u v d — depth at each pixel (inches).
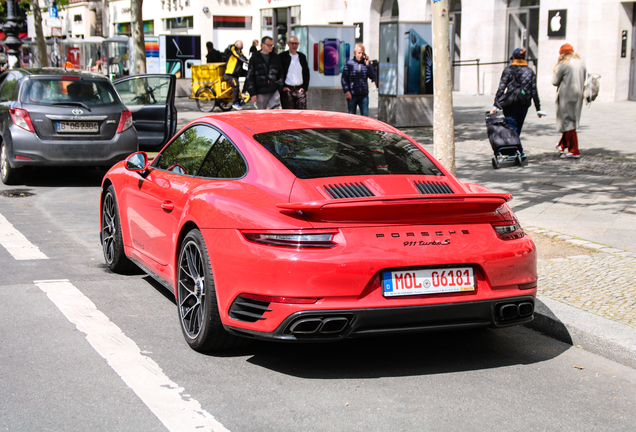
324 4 1334.9
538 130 648.4
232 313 151.9
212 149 183.5
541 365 165.5
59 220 320.5
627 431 132.4
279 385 149.2
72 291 214.4
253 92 547.8
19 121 393.7
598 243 268.8
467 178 420.2
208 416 133.4
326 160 167.3
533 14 984.3
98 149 404.2
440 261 145.8
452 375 157.6
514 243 156.1
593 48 907.4
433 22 277.3
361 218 144.9
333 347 173.8
